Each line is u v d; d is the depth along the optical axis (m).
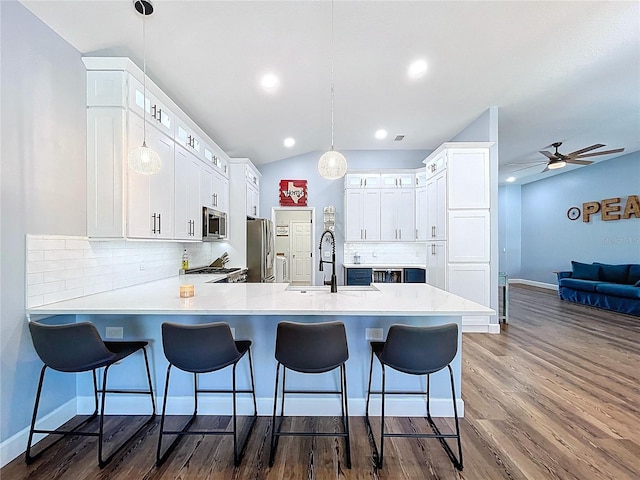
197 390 2.41
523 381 2.98
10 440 1.91
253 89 3.57
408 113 4.57
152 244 3.53
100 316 2.41
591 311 5.98
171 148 3.19
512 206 9.89
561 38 2.93
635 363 3.42
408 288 2.94
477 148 4.51
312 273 6.56
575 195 7.91
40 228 2.10
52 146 2.18
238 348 2.15
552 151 6.69
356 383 2.43
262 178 6.57
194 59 2.87
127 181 2.50
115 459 1.93
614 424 2.29
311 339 1.87
